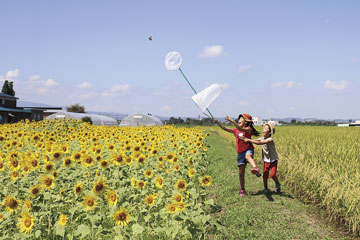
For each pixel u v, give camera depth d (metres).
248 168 11.24
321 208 6.76
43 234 4.39
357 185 6.16
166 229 4.13
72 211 4.60
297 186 8.30
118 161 5.97
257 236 5.28
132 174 6.40
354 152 8.38
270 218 6.00
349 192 5.99
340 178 6.59
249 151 7.33
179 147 9.74
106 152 7.88
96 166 6.72
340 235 5.46
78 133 12.07
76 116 48.03
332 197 6.28
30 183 5.60
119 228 3.83
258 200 7.20
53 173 5.21
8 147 7.82
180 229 4.19
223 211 6.53
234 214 6.22
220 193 7.78
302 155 9.02
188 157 8.66
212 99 5.92
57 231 4.00
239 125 7.25
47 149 6.71
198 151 9.94
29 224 3.75
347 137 13.17
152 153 7.48
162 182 5.46
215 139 25.31
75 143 9.98
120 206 4.75
